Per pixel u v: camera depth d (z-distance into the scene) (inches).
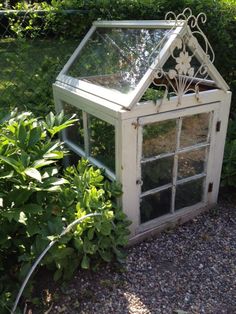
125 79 77.7
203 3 115.5
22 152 66.2
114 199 81.7
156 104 73.5
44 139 84.7
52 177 68.5
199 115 82.7
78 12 107.7
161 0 114.8
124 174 76.4
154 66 70.8
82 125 90.7
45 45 109.7
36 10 104.7
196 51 75.2
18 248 72.3
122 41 85.4
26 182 67.3
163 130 78.3
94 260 76.6
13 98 107.5
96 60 90.9
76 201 74.6
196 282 74.7
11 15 103.5
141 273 76.4
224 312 67.9
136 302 69.3
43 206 71.4
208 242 86.5
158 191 85.1
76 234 67.4
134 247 84.4
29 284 68.1
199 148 87.5
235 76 136.2
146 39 78.7
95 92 81.5
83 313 66.4
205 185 93.8
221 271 77.9
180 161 85.4
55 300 67.9
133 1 111.6
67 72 99.0
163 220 89.1
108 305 68.2
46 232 66.5
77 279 72.7
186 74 75.4
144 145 77.0
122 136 72.1
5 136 69.3
